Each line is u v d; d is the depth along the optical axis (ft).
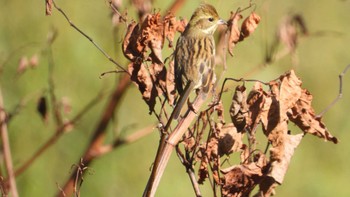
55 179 45.60
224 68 25.84
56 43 47.52
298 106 24.50
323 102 60.90
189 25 29.78
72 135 46.24
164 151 24.14
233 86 39.93
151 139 48.37
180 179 49.03
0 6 49.37
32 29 48.75
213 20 29.84
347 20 61.41
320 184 56.75
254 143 24.22
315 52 61.16
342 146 58.13
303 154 57.52
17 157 45.09
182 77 28.40
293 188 56.59
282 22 38.01
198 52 28.84
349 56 61.26
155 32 25.44
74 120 36.52
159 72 25.40
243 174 23.88
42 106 34.91
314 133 24.48
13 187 34.04
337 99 24.63
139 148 48.11
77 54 48.08
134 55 25.40
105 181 47.29
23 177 45.09
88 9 49.03
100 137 36.29
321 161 57.67
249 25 26.40
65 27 48.80
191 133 24.80
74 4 48.88
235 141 24.38
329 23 61.11
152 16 25.44
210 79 28.48
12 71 45.96
